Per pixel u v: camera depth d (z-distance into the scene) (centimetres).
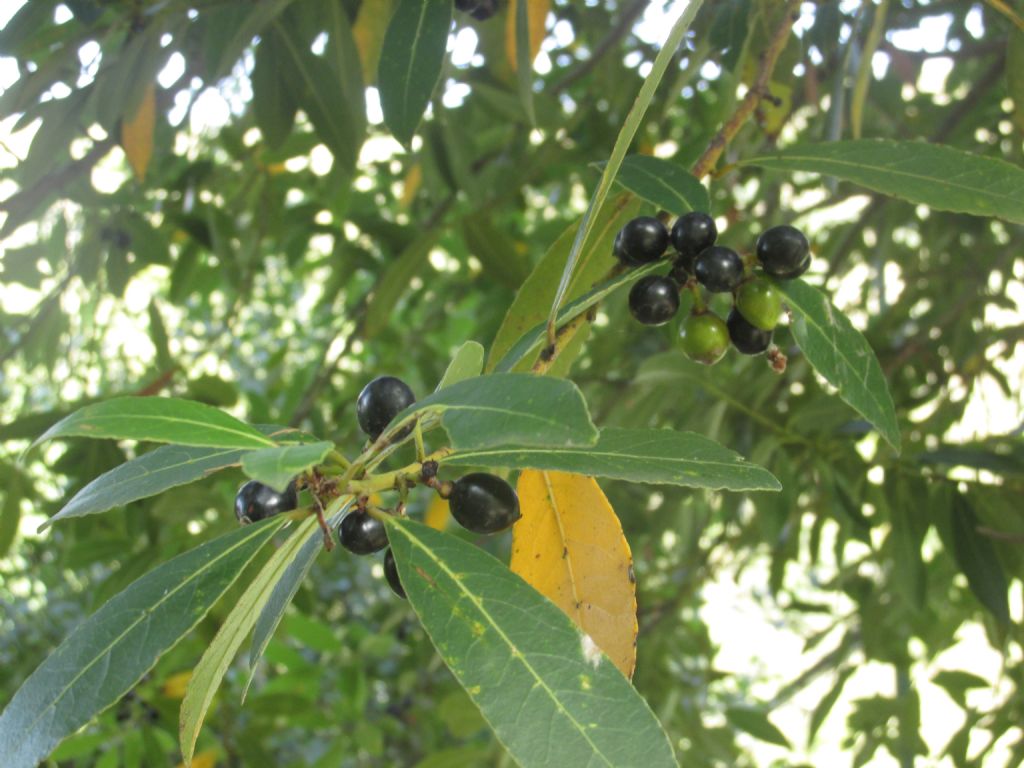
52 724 94
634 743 89
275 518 107
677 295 140
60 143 210
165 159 305
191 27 217
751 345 146
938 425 336
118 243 298
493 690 93
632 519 414
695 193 146
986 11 279
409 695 516
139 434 89
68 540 293
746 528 389
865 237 417
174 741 350
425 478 110
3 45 192
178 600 100
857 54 227
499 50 277
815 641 388
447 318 494
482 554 102
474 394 85
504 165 379
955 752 312
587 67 306
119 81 199
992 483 245
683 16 108
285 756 544
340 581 605
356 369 538
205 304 480
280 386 482
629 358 414
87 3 194
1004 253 348
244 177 341
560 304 126
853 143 145
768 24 219
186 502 268
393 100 160
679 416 361
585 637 95
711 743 399
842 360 138
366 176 427
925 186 138
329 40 211
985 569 238
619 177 150
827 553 516
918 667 410
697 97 357
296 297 595
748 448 299
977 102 325
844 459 267
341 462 109
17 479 268
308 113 219
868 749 355
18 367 421
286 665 374
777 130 244
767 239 139
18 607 461
